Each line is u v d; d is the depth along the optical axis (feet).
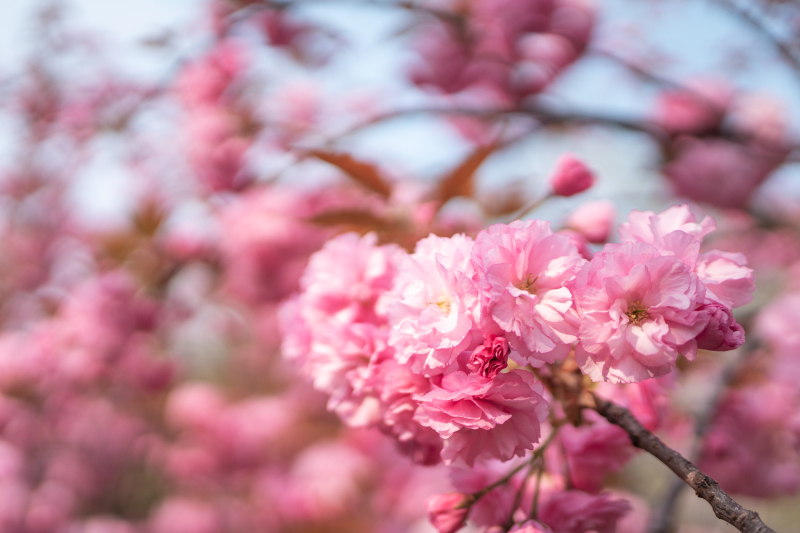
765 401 2.51
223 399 5.37
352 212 2.14
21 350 4.45
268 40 3.96
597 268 1.54
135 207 3.88
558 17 3.75
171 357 4.39
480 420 1.57
